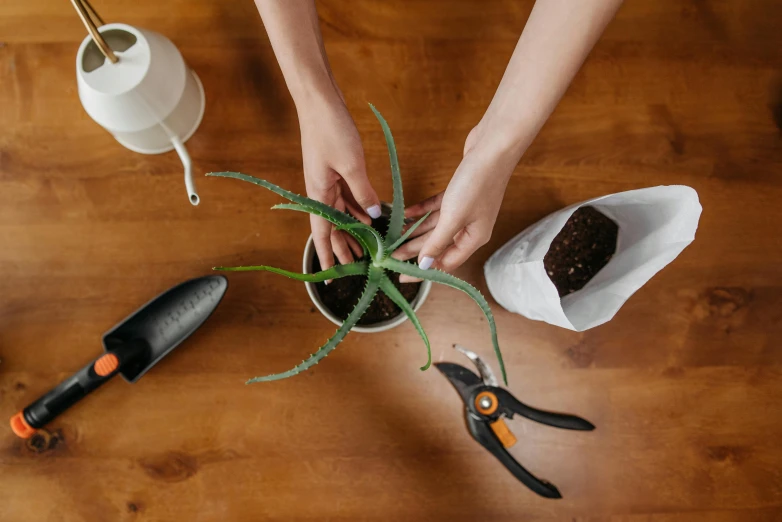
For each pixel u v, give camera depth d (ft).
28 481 2.18
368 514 2.24
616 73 2.36
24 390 2.21
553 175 2.34
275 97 2.31
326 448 2.25
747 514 2.28
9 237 2.25
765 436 2.31
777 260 2.35
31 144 2.26
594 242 2.27
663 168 2.36
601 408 2.30
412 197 2.32
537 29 1.54
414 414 2.27
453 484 2.26
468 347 2.30
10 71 2.27
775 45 2.36
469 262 2.35
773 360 2.34
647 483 2.28
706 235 2.36
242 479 2.22
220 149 2.29
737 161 2.37
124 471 2.20
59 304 2.25
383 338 2.29
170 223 2.28
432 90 2.33
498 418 2.22
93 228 2.27
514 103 1.59
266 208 2.30
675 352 2.33
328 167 1.79
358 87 2.32
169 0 2.31
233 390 2.24
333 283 2.11
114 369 2.06
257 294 2.28
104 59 1.99
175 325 2.19
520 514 2.26
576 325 1.87
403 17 2.34
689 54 2.37
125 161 2.28
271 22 1.67
